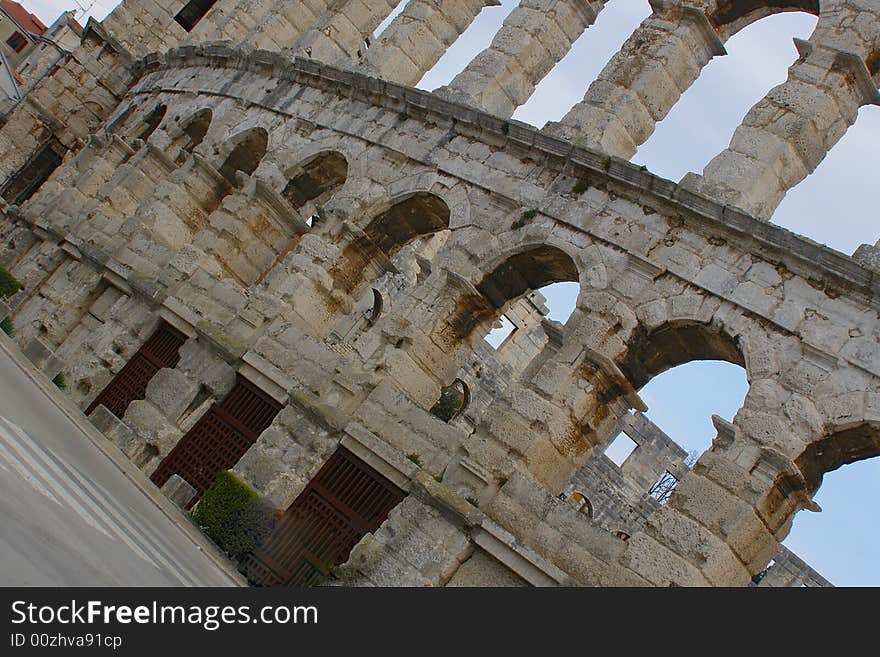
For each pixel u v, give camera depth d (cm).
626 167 2867
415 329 2964
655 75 3222
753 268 2653
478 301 3034
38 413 2530
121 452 2988
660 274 2755
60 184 4688
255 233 3666
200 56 4650
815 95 2912
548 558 2442
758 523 2394
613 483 5562
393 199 3341
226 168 4047
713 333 2661
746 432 2462
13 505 1488
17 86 6825
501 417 2662
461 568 2500
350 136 3597
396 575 2500
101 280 3731
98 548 1634
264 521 2719
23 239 4300
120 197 4153
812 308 2541
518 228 3023
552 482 2680
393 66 3788
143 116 4797
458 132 3331
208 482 3006
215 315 3300
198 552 2472
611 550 2408
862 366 2425
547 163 3089
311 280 3300
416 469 2670
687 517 2394
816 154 2945
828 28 3030
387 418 2806
